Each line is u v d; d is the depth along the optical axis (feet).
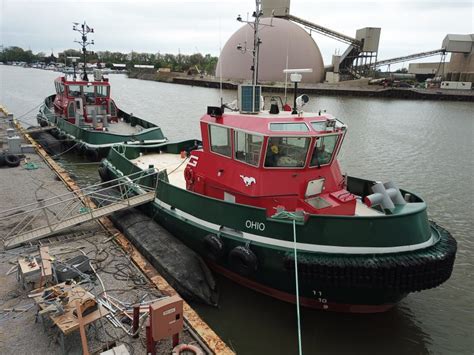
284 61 256.32
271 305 26.48
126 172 39.68
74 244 28.32
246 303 26.61
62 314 17.83
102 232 30.53
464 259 36.35
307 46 271.08
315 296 24.38
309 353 23.38
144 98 182.70
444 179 62.59
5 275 23.81
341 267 21.99
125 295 22.17
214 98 187.01
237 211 25.75
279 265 24.27
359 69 296.51
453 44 274.36
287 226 23.89
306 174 26.08
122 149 46.14
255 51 32.07
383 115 140.87
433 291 30.86
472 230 43.16
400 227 22.91
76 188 39.81
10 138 52.08
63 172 45.88
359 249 22.85
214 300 26.30
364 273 21.88
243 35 260.42
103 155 59.47
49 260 23.31
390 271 21.75
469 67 274.77
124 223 32.01
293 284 24.45
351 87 238.48
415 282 22.12
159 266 26.58
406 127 112.06
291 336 24.36
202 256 29.40
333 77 276.62
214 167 29.14
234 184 27.37
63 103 70.23
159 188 32.37
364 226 22.70
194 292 25.44
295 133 24.72
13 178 43.24
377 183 26.71
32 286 22.36
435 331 25.91
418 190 57.21
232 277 28.12
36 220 32.24
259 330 24.64
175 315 17.13
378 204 25.94
